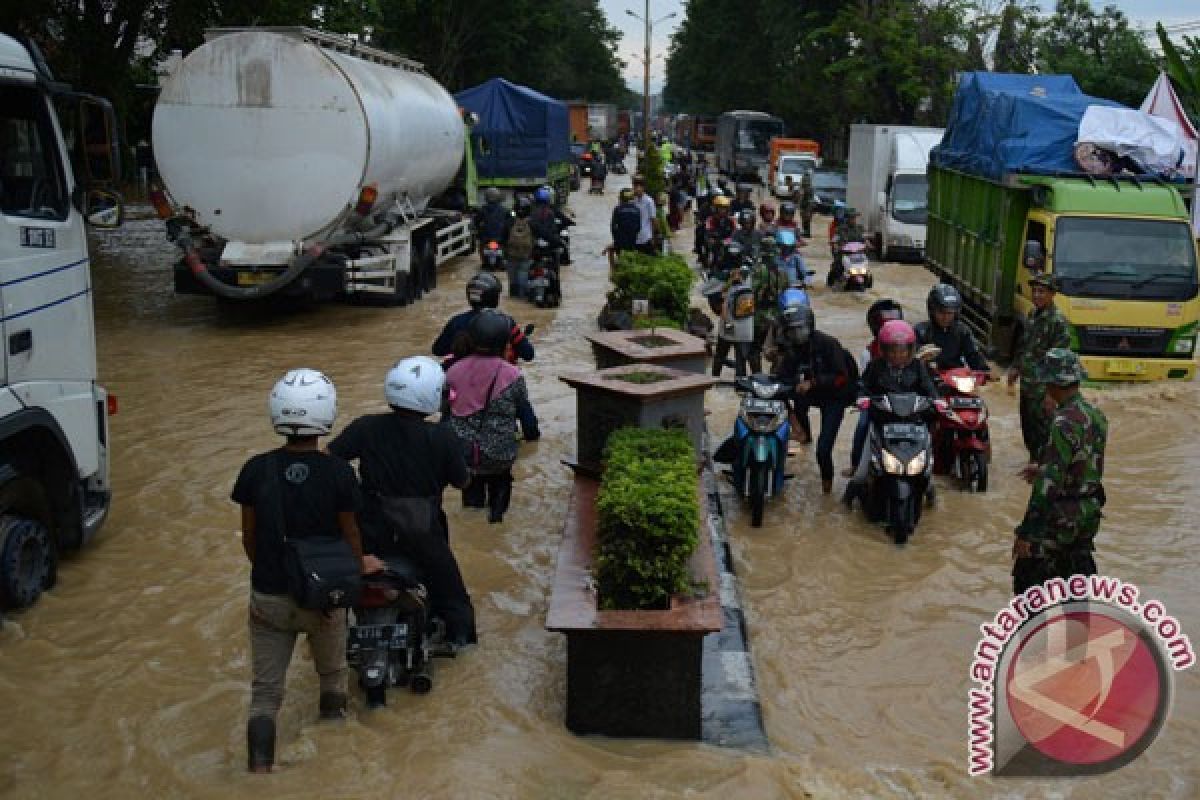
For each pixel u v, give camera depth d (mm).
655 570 5223
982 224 15492
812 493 9195
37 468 7082
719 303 12898
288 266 15422
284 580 4844
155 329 15836
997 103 15656
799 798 4789
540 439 10445
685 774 4930
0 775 4965
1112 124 14438
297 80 15008
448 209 24312
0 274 6328
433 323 16500
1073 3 42656
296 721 5422
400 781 4859
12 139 6602
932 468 8883
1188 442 10812
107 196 7371
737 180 52656
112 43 20453
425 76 21953
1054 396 5906
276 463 4918
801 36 54406
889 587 7289
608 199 43250
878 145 26984
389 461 5793
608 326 13336
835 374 8844
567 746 5172
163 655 6152
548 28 62344
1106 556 7871
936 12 45719
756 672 6070
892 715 5645
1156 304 12805
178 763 5062
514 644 6305
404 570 5691
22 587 6621
